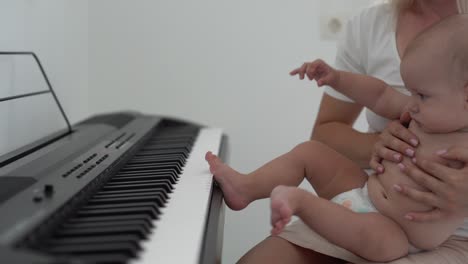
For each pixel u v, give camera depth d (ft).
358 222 2.83
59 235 1.91
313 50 6.30
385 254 2.83
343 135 3.91
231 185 3.06
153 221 2.19
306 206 2.76
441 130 2.81
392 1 3.79
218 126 6.48
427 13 3.63
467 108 2.72
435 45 2.77
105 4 6.23
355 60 4.09
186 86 6.42
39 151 3.18
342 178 3.20
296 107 6.41
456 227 2.88
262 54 6.33
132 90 6.42
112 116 4.94
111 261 1.66
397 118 3.39
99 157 3.05
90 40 6.29
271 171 3.17
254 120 6.46
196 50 6.34
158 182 2.77
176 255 1.83
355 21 4.04
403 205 2.86
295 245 3.19
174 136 4.42
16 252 1.48
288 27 6.26
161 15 6.27
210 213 2.47
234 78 6.39
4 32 3.89
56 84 5.07
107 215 2.19
